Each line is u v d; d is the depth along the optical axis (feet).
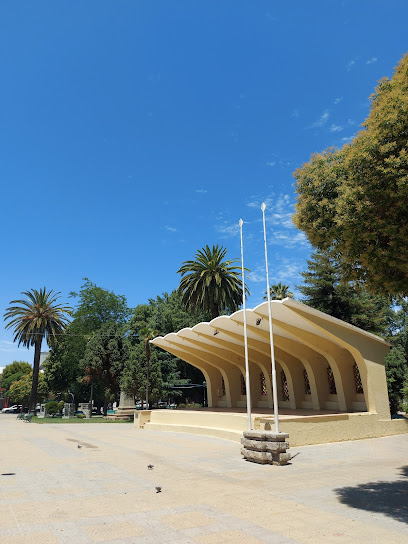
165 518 24.04
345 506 26.45
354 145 31.19
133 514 24.86
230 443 63.05
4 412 291.99
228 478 36.42
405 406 92.53
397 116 26.76
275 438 44.01
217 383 120.37
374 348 69.26
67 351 194.29
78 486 32.73
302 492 30.68
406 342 97.76
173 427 88.17
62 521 23.36
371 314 114.73
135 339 168.86
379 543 19.74
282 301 60.80
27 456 50.90
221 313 161.17
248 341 87.92
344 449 53.78
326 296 116.37
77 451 56.03
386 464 42.57
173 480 35.40
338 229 30.71
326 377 83.82
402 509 25.57
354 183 28.89
